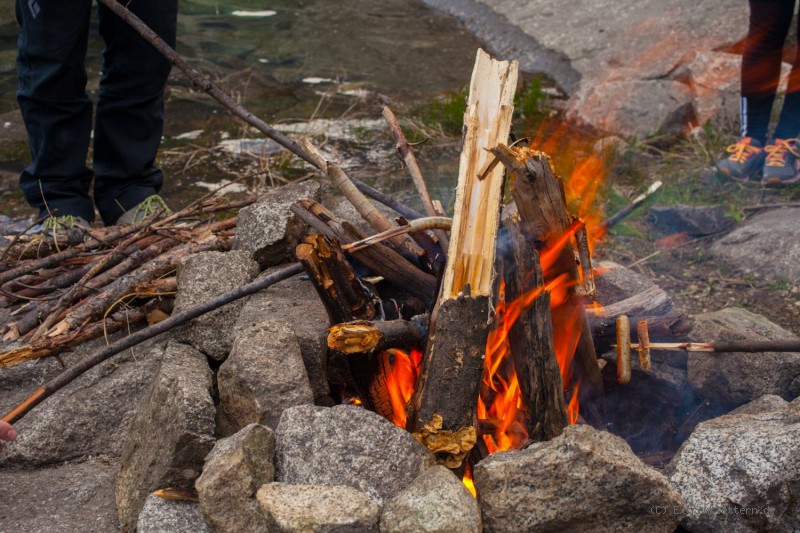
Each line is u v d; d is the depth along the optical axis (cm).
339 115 577
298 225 292
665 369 277
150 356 262
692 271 379
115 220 382
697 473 212
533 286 224
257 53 707
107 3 305
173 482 215
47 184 362
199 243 307
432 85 640
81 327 264
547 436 227
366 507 187
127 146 376
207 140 537
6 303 301
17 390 262
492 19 779
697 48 610
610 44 664
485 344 220
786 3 420
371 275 279
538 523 193
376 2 872
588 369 255
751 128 453
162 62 364
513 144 249
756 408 243
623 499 194
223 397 233
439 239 266
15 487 231
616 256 392
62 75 343
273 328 235
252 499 198
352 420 207
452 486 191
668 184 451
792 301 349
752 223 402
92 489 231
